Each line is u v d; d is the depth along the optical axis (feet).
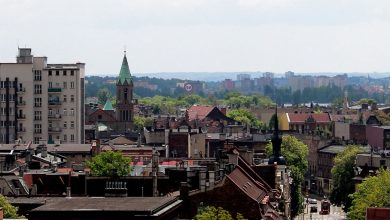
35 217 451.12
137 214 447.42
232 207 582.35
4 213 529.86
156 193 634.02
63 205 465.47
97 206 460.55
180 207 528.22
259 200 604.08
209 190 581.53
